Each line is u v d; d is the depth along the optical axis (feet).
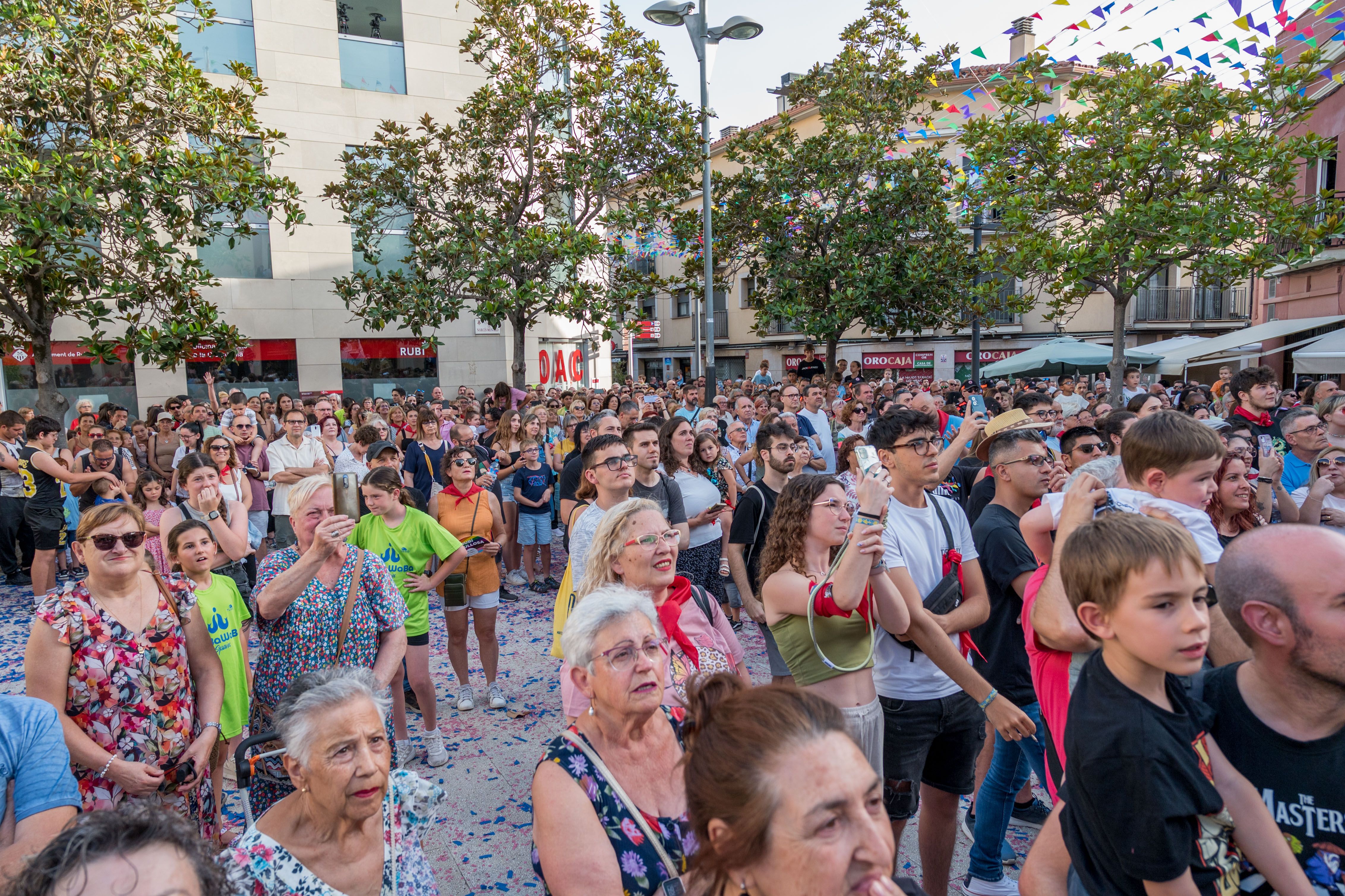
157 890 4.43
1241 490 11.34
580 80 43.65
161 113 35.37
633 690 6.69
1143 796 5.10
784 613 9.31
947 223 54.13
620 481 13.12
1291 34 36.99
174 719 9.64
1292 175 32.68
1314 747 5.68
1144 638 5.24
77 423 45.57
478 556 17.44
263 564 11.43
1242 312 89.71
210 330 36.32
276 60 52.26
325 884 6.82
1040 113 62.13
